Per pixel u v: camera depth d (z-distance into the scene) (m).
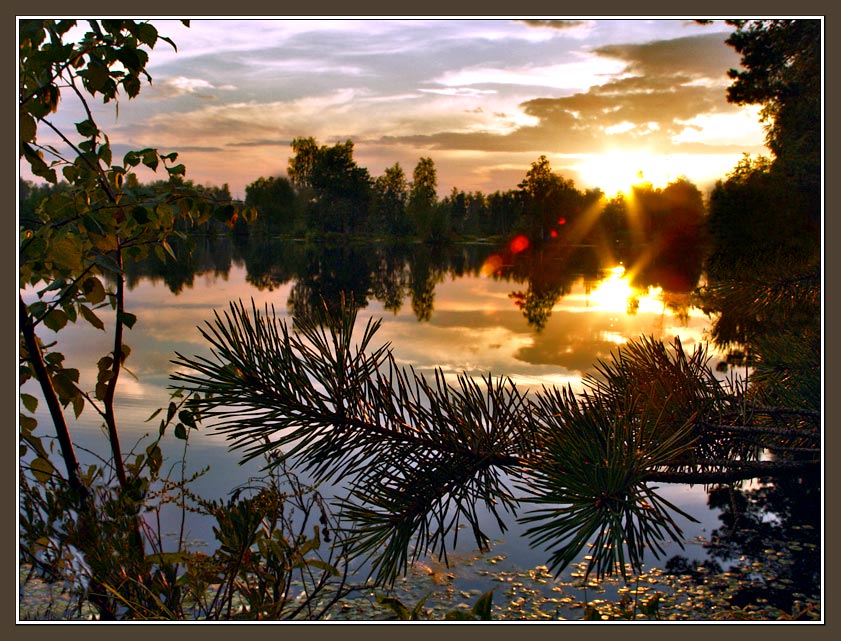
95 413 6.43
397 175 87.50
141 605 2.25
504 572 3.65
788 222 16.89
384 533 1.39
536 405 1.47
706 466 1.40
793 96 19.28
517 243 71.44
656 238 56.75
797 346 2.17
